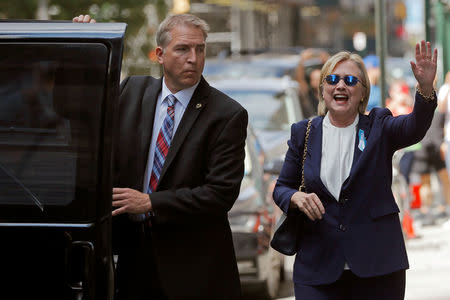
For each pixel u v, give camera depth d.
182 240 11.99
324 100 12.54
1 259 9.90
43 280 9.86
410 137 12.11
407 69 55.31
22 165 9.91
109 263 10.02
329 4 131.25
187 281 11.94
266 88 29.80
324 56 42.69
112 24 10.06
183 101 12.18
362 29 139.12
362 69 12.37
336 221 12.18
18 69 9.93
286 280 23.27
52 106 9.91
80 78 9.91
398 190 27.98
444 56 45.06
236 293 12.26
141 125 12.22
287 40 116.06
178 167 11.93
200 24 12.18
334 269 12.16
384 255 12.09
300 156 12.54
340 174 12.21
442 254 28.38
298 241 12.48
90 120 9.90
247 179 20.12
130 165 12.11
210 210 11.83
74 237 9.85
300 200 12.09
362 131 12.27
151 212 11.98
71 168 9.89
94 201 9.86
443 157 34.62
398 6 104.88
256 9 101.06
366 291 12.21
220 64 39.94
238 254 19.19
